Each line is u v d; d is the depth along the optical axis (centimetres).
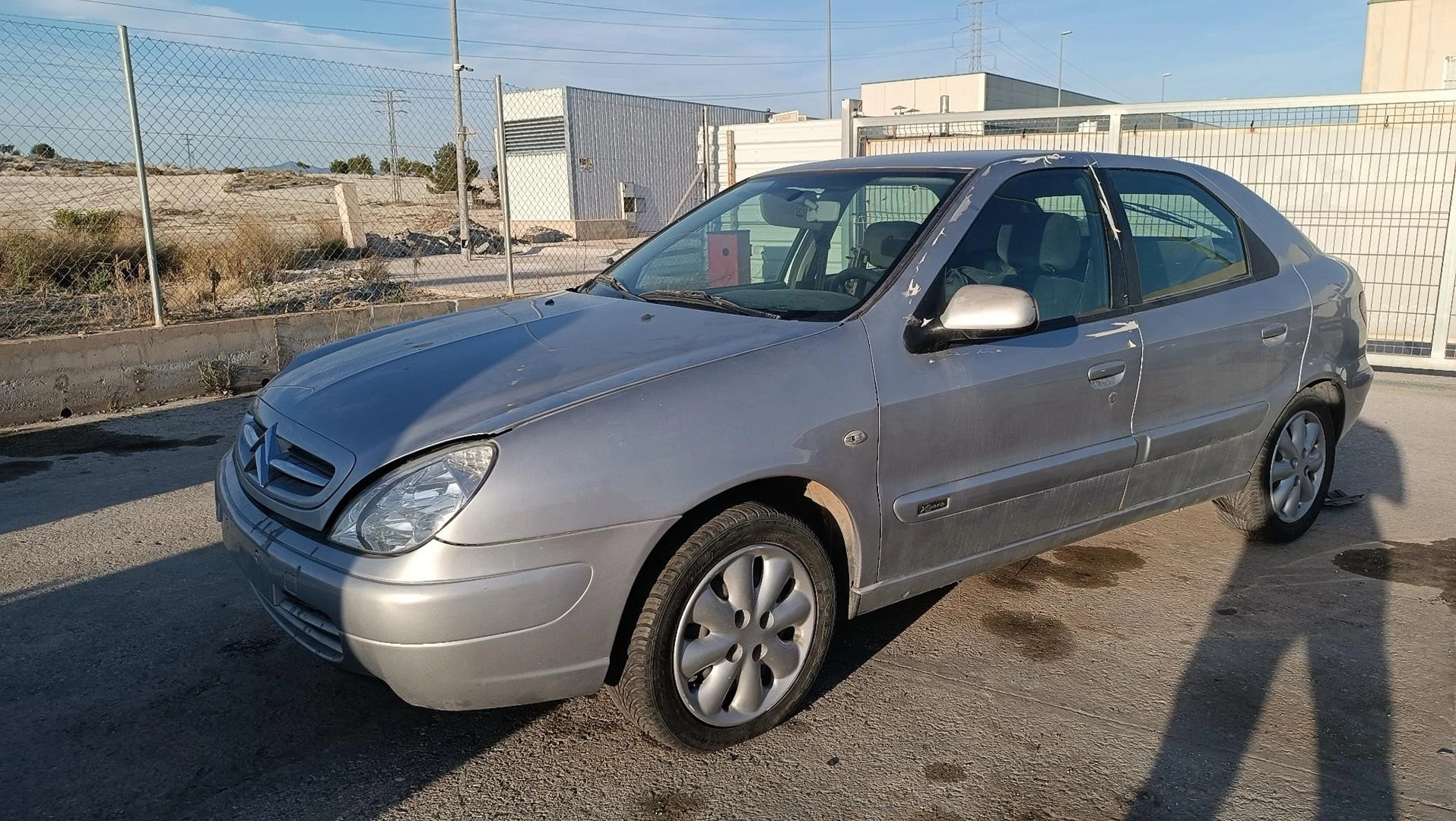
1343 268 480
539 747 300
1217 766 289
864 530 306
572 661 261
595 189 3238
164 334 765
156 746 300
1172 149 975
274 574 271
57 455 620
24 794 275
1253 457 436
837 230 366
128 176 1085
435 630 246
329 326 867
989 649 363
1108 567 442
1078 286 366
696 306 346
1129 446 370
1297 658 356
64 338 716
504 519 249
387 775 286
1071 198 380
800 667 305
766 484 294
